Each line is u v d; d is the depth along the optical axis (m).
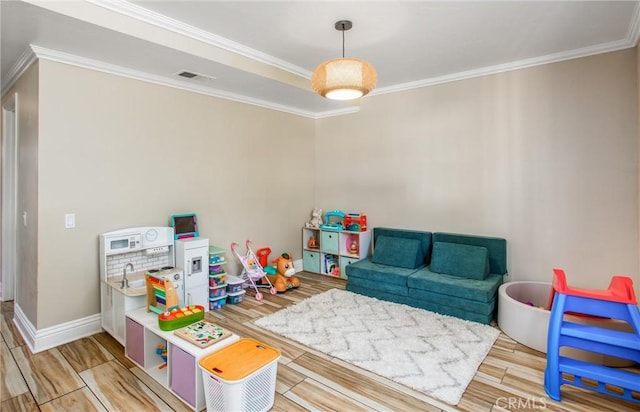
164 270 3.00
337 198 5.02
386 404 2.04
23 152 3.02
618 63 2.95
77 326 2.89
